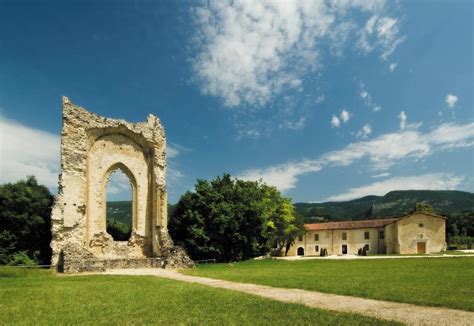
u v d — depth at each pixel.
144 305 13.91
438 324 10.44
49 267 33.25
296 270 30.72
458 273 24.52
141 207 42.16
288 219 63.94
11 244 38.88
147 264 35.38
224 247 47.00
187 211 46.47
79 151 36.72
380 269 29.70
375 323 10.51
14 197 40.81
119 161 41.16
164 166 43.66
